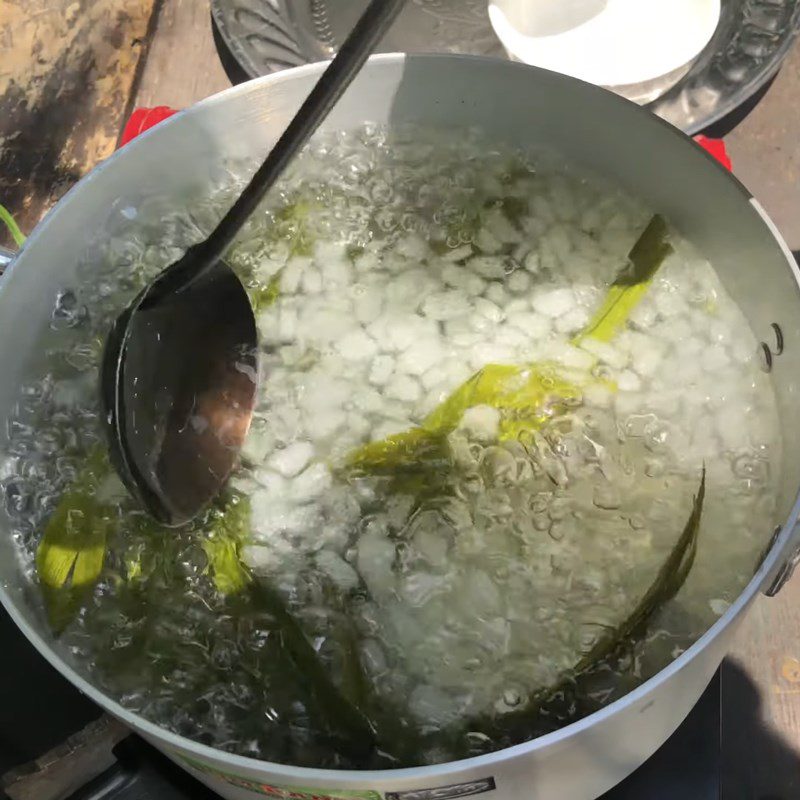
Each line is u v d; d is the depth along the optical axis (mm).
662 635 337
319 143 429
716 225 386
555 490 367
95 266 400
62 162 477
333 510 369
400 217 429
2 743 356
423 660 341
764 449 365
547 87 389
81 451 379
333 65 272
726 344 388
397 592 353
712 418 377
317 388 393
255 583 358
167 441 362
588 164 421
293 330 406
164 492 358
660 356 393
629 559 354
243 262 419
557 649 339
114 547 368
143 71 513
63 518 367
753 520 353
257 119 400
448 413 381
